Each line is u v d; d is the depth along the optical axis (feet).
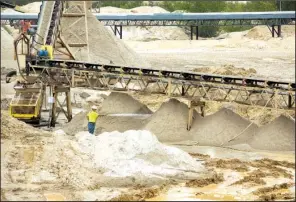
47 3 189.98
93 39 199.31
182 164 97.96
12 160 95.09
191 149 117.29
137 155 97.19
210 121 123.75
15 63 184.24
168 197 86.84
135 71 137.28
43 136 107.45
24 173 91.56
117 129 126.31
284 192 90.12
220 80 132.46
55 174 92.43
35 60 138.00
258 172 100.07
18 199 82.69
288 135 117.08
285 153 114.52
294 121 119.03
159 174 94.58
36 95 135.64
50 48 144.05
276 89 119.34
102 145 100.01
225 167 103.14
